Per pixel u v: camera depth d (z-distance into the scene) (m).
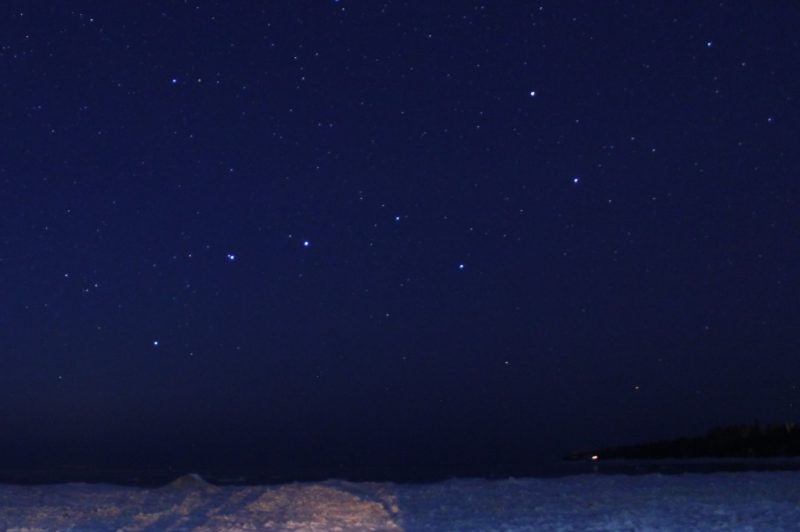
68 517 10.96
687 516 10.16
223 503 12.43
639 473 19.70
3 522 10.52
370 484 15.40
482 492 13.51
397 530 9.60
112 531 9.69
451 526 9.86
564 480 15.47
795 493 12.46
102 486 15.60
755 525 9.26
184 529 9.77
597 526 9.60
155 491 14.45
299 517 10.77
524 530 9.45
